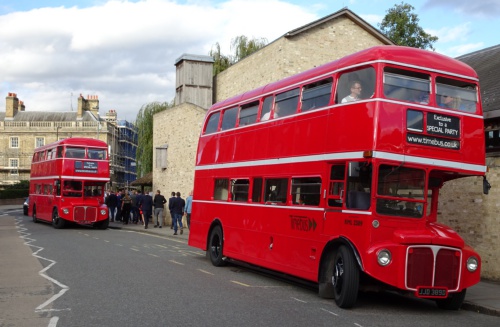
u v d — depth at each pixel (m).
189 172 28.59
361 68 9.30
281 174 11.38
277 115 11.89
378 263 8.48
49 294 9.68
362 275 9.15
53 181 29.25
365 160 8.82
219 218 14.34
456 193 13.31
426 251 8.72
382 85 8.90
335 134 9.64
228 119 14.49
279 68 23.09
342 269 9.08
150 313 8.08
